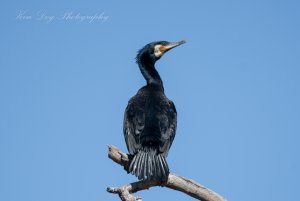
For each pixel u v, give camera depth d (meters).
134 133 12.98
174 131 13.43
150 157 12.25
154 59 15.65
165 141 12.91
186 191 11.43
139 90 14.62
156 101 13.75
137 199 10.26
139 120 13.12
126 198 10.30
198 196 11.41
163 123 13.16
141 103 13.68
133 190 11.14
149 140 12.62
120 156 12.29
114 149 12.32
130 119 13.36
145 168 11.71
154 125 12.94
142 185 11.22
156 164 11.95
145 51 15.64
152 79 15.26
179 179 11.38
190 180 11.41
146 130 12.82
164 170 11.61
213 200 11.34
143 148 12.55
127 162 12.24
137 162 12.02
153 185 11.40
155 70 15.55
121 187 10.55
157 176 11.27
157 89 14.73
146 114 13.23
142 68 15.52
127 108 13.77
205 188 11.39
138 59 15.65
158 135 12.77
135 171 11.59
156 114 13.27
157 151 12.51
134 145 12.75
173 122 13.57
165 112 13.49
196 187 11.38
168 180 11.33
